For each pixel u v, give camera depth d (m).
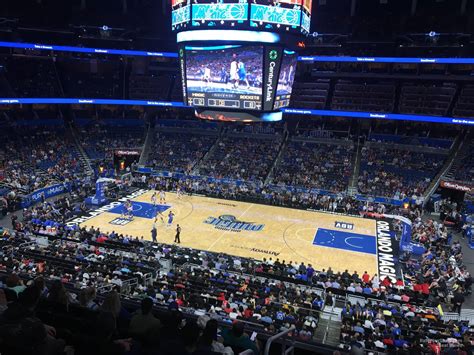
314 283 23.16
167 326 5.43
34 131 49.81
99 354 4.77
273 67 22.30
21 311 4.95
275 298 19.84
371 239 33.56
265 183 45.25
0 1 47.97
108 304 6.00
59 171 44.72
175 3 22.62
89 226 33.75
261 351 6.49
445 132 47.56
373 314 18.75
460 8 47.00
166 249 26.66
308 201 41.81
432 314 19.88
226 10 21.17
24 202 37.16
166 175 48.03
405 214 38.09
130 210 36.38
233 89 23.02
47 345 4.44
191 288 19.83
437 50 48.50
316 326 18.16
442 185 41.47
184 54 23.38
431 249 30.30
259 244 31.61
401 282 24.09
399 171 44.47
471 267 28.72
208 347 4.94
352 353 5.59
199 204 41.09
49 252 22.98
